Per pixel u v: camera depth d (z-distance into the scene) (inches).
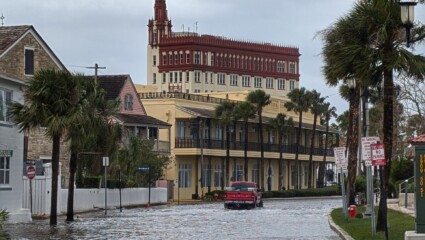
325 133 6309.1
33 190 2554.1
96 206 3127.5
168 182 4690.0
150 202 3826.3
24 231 1866.4
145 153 3843.5
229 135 5211.6
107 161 2819.9
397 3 1496.1
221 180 5349.4
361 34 1526.8
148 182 3863.2
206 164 5241.1
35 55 3154.5
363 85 1593.3
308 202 4183.1
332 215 2283.5
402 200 2434.8
